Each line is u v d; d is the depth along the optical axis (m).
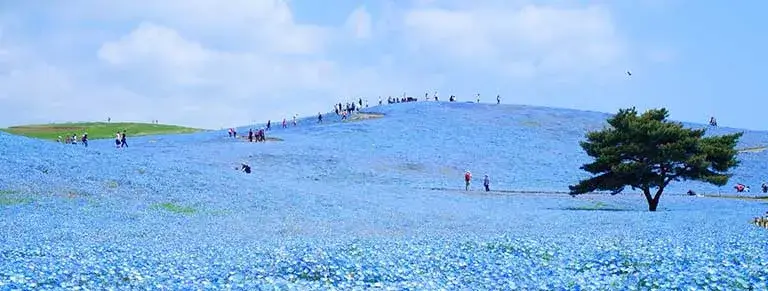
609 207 48.31
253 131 93.31
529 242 20.95
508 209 43.38
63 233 26.12
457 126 91.62
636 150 46.56
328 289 12.36
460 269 15.22
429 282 12.84
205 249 20.31
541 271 14.46
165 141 85.81
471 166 70.38
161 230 27.77
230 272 14.59
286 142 79.56
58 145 54.12
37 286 12.02
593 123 97.44
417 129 88.94
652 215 37.59
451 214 37.78
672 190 63.34
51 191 37.09
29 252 18.70
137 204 35.56
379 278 13.80
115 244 22.09
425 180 62.78
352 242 22.09
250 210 35.81
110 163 46.78
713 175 47.09
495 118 98.31
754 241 21.16
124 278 13.61
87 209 33.53
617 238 22.92
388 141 81.44
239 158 68.56
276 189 45.03
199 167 52.06
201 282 12.82
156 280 12.96
